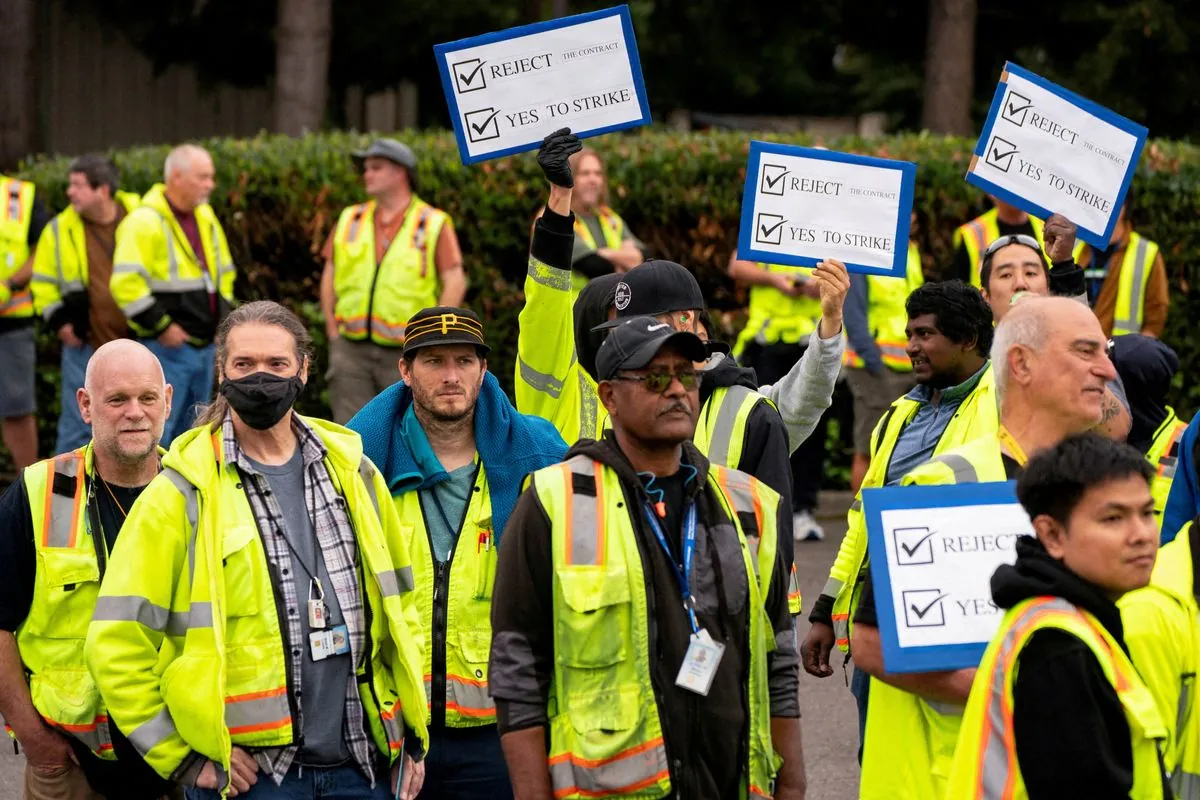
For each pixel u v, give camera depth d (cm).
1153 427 1562
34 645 1312
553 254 1425
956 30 4328
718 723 1028
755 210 1622
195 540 1168
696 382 1043
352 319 2820
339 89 5588
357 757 1188
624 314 1314
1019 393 1170
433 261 2809
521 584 1038
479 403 1362
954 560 1074
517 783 1024
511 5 5250
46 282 2878
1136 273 2631
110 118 5456
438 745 1309
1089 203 1703
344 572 1196
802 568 2698
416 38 5269
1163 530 1225
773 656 1099
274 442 1214
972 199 3120
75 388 2912
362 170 3177
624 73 1603
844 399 3291
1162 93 4888
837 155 1614
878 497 1085
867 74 5406
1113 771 873
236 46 5269
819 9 5225
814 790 1806
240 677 1159
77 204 2836
